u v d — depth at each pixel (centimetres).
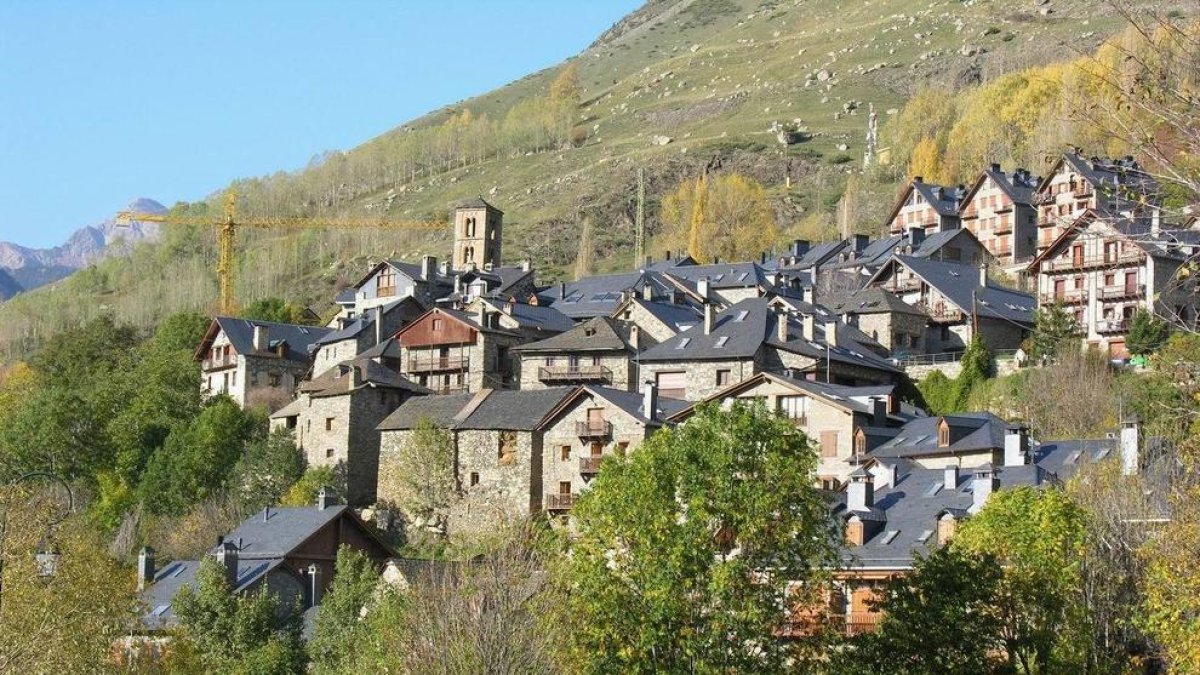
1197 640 4328
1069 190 12300
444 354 13250
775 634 5947
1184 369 3584
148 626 8506
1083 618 5866
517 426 11131
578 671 5725
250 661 7969
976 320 12825
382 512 11619
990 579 5925
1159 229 2686
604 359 12325
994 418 9469
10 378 18725
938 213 17350
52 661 6291
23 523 6431
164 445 13088
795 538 5991
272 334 15600
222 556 9425
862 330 13100
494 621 5688
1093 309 11881
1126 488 6481
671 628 5756
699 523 5831
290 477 12262
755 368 11462
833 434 9988
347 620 7862
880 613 6688
